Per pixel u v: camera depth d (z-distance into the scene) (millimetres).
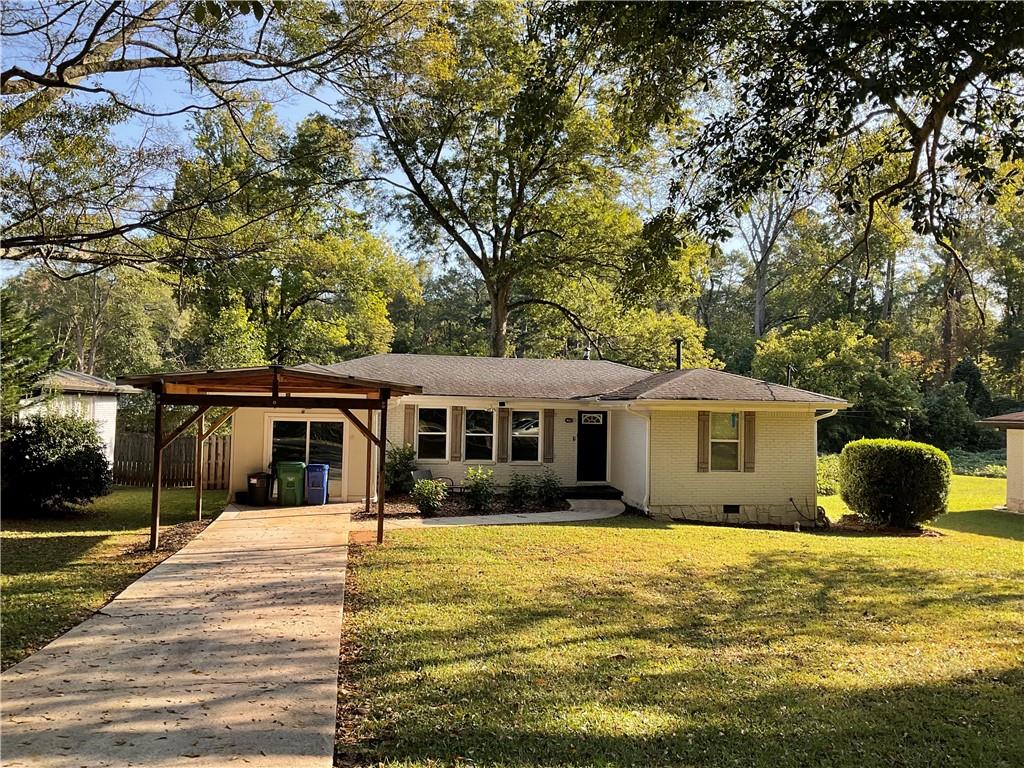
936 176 7555
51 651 5953
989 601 8164
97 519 13953
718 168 8398
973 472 30391
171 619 6918
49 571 9078
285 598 7719
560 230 28266
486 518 14391
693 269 25281
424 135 20875
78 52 8352
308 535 11789
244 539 11422
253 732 4426
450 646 6133
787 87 7387
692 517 15844
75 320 33906
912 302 42688
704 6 7309
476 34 23484
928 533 14727
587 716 4727
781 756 4234
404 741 4359
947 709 4969
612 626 6832
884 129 9945
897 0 6250
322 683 5250
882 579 9297
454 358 21281
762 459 16188
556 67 8789
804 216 12305
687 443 15914
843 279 41156
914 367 40281
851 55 6910
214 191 9078
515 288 33688
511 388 18625
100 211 8719
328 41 9961
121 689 5125
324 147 14977
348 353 39750
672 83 8477
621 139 9531
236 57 9273
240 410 16016
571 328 34375
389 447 17297
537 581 8648
